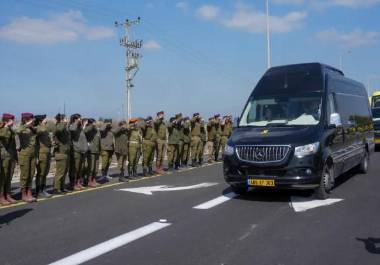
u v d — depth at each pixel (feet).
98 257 19.69
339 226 24.22
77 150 39.24
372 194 33.65
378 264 18.22
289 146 29.60
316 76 34.91
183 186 39.75
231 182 31.48
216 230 23.85
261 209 28.94
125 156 45.19
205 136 61.87
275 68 37.11
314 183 30.12
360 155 43.21
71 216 27.99
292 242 21.39
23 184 33.76
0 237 23.26
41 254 20.24
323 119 32.35
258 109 34.50
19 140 33.47
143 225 25.18
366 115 46.75
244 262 18.67
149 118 48.83
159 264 18.62
